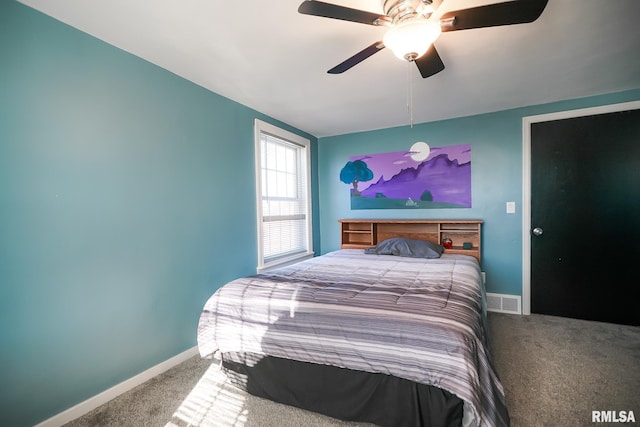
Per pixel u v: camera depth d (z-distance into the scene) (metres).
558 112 2.96
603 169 2.83
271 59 2.05
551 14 1.60
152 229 2.08
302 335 1.65
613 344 2.38
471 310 1.56
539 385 1.85
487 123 3.26
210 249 2.54
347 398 1.55
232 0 1.46
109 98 1.84
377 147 3.85
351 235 4.07
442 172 3.49
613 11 1.58
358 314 1.54
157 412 1.69
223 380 2.00
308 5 1.22
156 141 2.11
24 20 1.49
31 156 1.51
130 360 1.93
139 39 1.81
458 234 3.42
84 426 1.59
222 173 2.67
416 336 1.39
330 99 2.81
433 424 1.35
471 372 1.26
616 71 2.30
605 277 2.85
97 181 1.78
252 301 1.85
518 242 3.18
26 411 1.48
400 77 2.35
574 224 2.95
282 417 1.63
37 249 1.53
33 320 1.51
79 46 1.70
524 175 3.12
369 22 1.36
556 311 3.05
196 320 2.40
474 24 1.33
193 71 2.22
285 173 3.66
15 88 1.46
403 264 2.67
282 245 3.58
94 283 1.76
